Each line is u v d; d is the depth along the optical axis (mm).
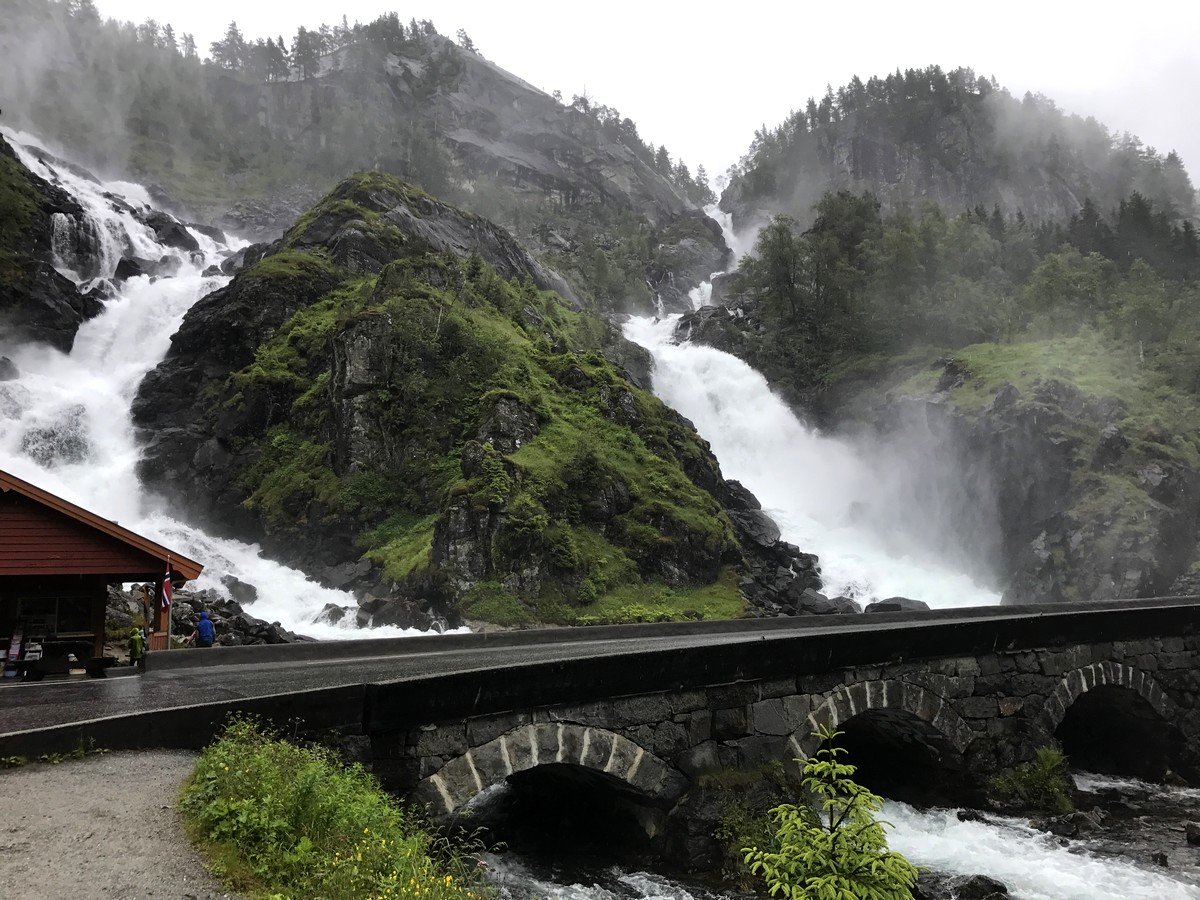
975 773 20891
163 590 23125
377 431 56688
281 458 59188
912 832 19234
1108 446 59812
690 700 16594
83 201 91750
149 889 7656
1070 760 27109
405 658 23734
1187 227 119062
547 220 172625
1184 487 57406
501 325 68188
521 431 55188
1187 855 18109
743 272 114375
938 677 20562
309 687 17672
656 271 136625
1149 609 25234
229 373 65250
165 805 9812
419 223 82500
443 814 13406
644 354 83188
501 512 48125
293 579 51406
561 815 18422
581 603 48250
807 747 17969
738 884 15156
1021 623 22188
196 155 171125
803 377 89688
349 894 8070
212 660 22703
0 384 59219
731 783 16344
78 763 11508
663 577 52344
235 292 68125
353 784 11266
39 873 7793
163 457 59375
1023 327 86500
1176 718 25281
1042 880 16641
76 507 22344
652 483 57156
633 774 15586
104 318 73688
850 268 95938
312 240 76500
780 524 70938
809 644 18156
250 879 8141
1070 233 122688
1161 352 75688
